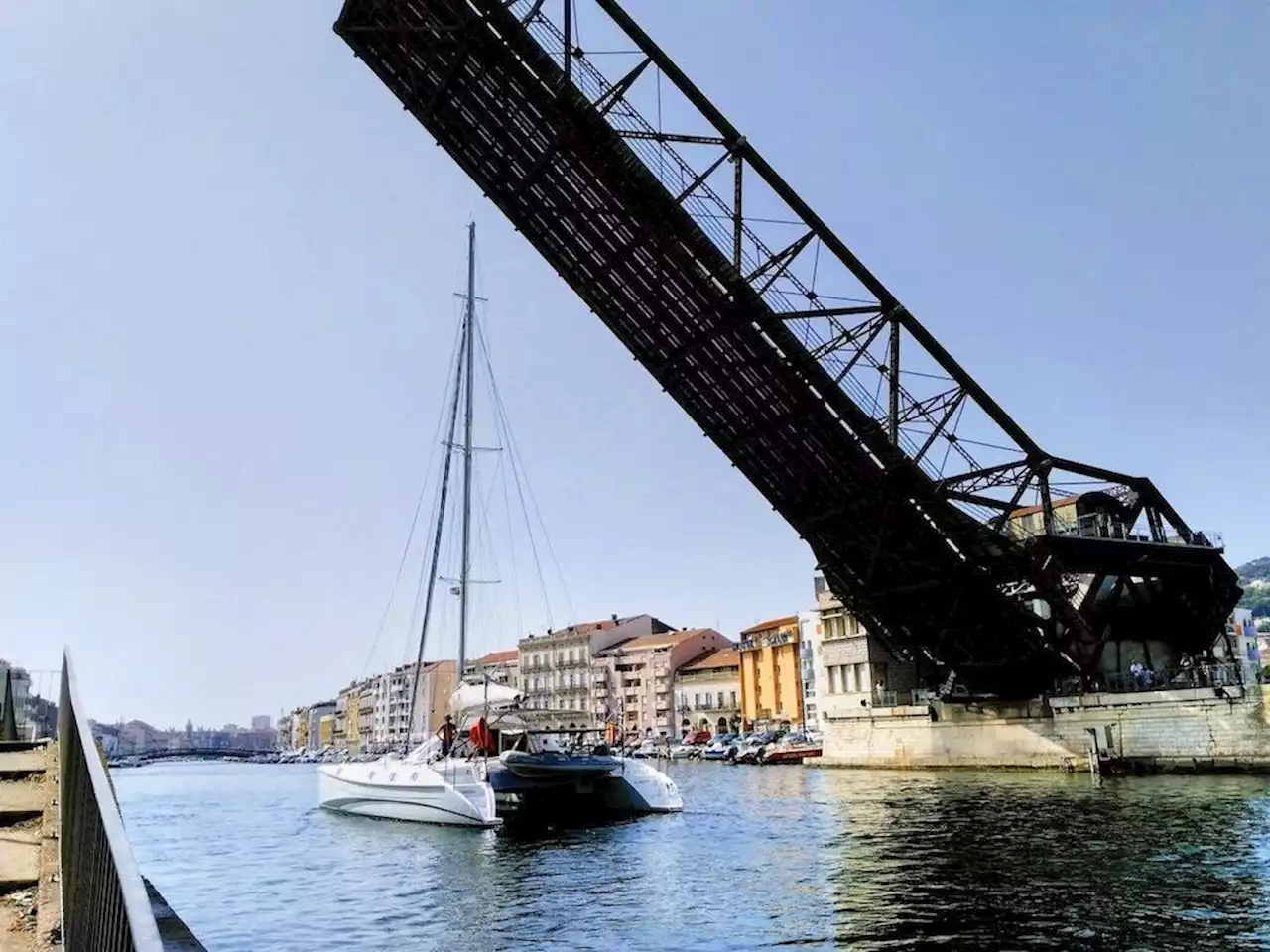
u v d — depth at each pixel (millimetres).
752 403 27047
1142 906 10961
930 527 28547
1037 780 29891
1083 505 36281
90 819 3047
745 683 83812
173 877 16000
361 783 24922
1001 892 11961
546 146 23266
